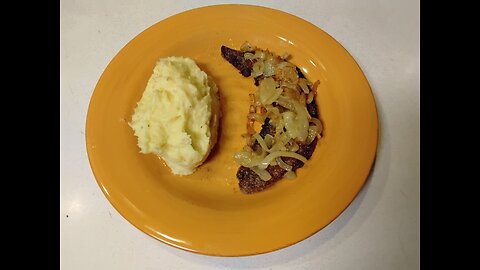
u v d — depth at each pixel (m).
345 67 0.31
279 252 0.28
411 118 0.32
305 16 0.36
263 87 0.32
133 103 0.30
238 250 0.25
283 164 0.30
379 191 0.30
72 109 0.33
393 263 0.28
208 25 0.33
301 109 0.31
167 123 0.28
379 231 0.29
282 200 0.27
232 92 0.33
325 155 0.29
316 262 0.28
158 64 0.30
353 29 0.35
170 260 0.28
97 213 0.29
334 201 0.27
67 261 0.28
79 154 0.31
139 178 0.28
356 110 0.30
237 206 0.28
